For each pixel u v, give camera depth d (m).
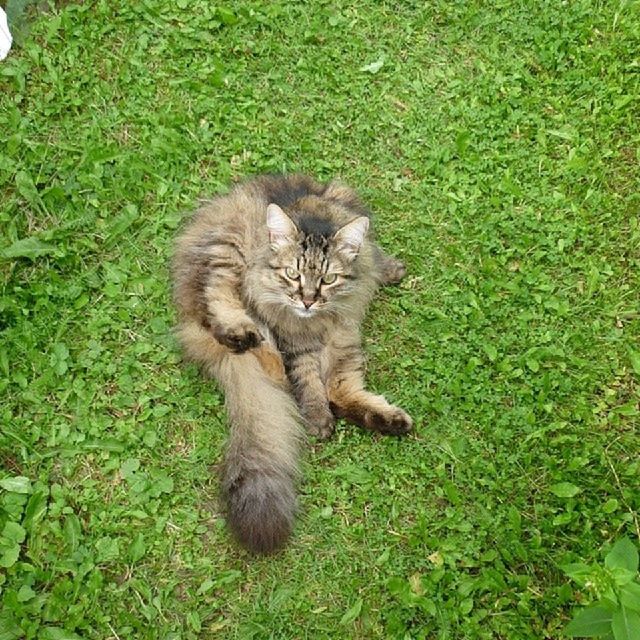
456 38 1.15
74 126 1.05
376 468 0.86
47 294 0.92
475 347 0.93
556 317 0.95
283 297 0.88
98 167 1.00
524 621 0.76
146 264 0.97
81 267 0.95
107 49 1.11
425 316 0.95
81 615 0.76
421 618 0.77
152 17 1.13
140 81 1.08
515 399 0.90
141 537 0.81
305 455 0.86
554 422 0.88
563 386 0.90
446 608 0.77
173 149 1.03
